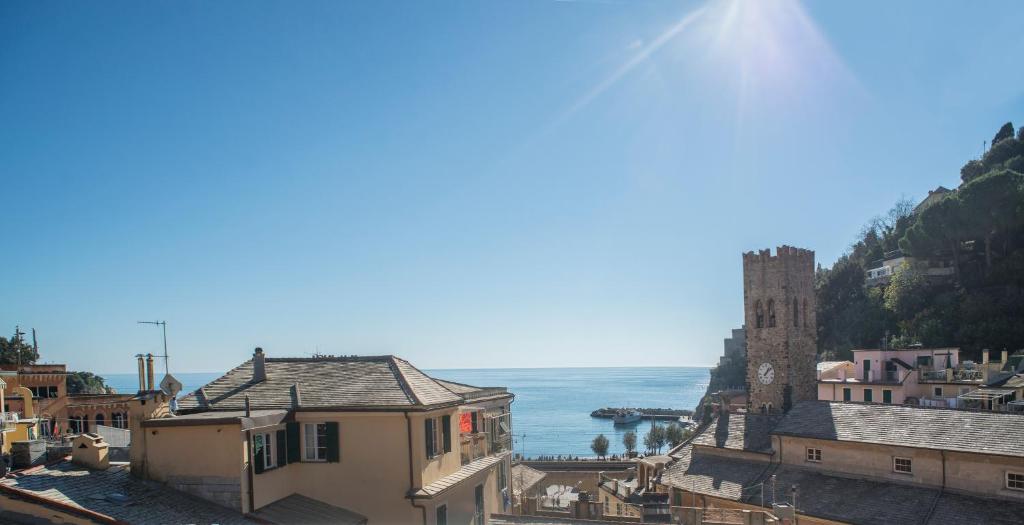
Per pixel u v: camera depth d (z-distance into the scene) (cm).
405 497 2569
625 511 5097
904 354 7975
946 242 11088
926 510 3759
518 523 3127
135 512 1988
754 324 6700
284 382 2928
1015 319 9138
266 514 2319
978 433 3891
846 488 4262
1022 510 3491
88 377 11162
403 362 3184
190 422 2286
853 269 13212
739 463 5128
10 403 5425
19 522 1859
